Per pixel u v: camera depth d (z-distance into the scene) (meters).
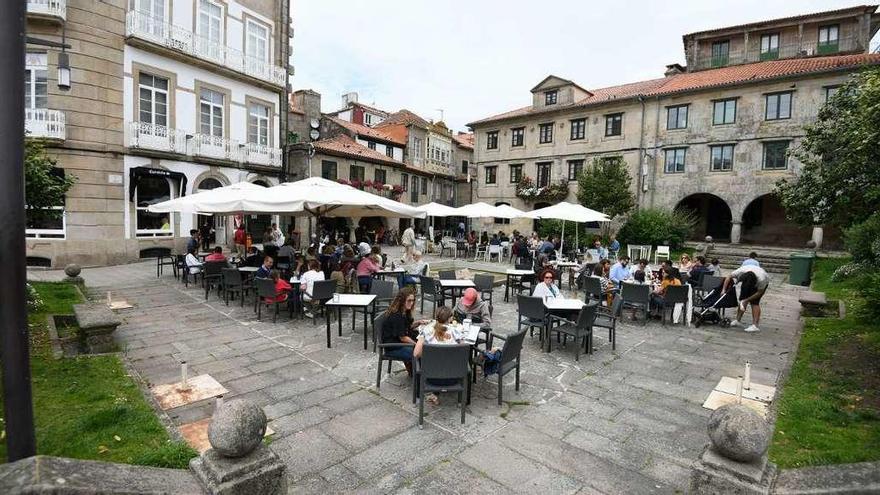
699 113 26.36
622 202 25.67
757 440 3.18
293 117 29.64
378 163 32.62
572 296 12.94
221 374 6.37
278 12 24.06
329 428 4.90
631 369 7.01
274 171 23.89
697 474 3.32
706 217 29.81
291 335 8.34
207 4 20.47
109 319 7.00
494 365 5.83
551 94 32.75
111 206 17.16
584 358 7.50
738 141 25.19
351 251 12.64
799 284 16.30
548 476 4.11
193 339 7.96
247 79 22.06
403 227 36.34
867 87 6.83
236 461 3.23
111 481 2.90
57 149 15.83
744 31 28.78
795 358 7.32
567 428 5.03
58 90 15.73
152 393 5.64
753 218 28.17
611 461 4.38
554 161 32.38
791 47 27.69
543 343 8.19
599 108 30.08
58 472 2.79
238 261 13.95
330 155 28.89
